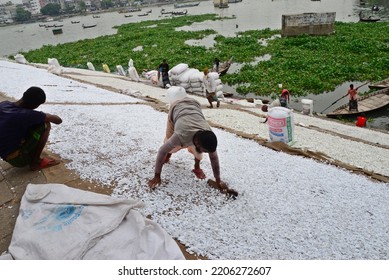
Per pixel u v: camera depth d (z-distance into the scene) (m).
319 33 34.00
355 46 26.67
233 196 4.46
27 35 74.88
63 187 4.11
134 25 60.25
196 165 4.84
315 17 33.44
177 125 4.00
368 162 6.98
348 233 3.93
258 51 28.30
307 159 6.16
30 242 3.23
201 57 27.14
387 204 4.64
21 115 4.40
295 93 18.02
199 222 3.90
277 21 53.34
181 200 4.36
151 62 27.16
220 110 11.52
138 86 15.76
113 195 4.39
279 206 4.36
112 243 3.21
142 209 4.09
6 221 3.96
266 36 36.19
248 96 18.34
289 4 82.19
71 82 13.52
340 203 4.56
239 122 9.48
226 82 20.72
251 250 3.54
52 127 6.91
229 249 3.53
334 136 9.20
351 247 3.69
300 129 9.63
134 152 5.79
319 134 9.22
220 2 83.19
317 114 14.49
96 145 6.04
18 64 18.02
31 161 4.99
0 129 4.37
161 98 12.62
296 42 30.48
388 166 6.82
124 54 31.58
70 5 149.62
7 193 4.52
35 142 4.73
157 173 4.47
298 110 16.02
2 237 3.69
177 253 3.18
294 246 3.65
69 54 35.41
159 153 4.23
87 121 7.41
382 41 29.31
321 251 3.60
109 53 33.31
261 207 4.30
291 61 23.03
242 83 20.55
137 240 3.27
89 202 3.70
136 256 3.11
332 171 5.66
